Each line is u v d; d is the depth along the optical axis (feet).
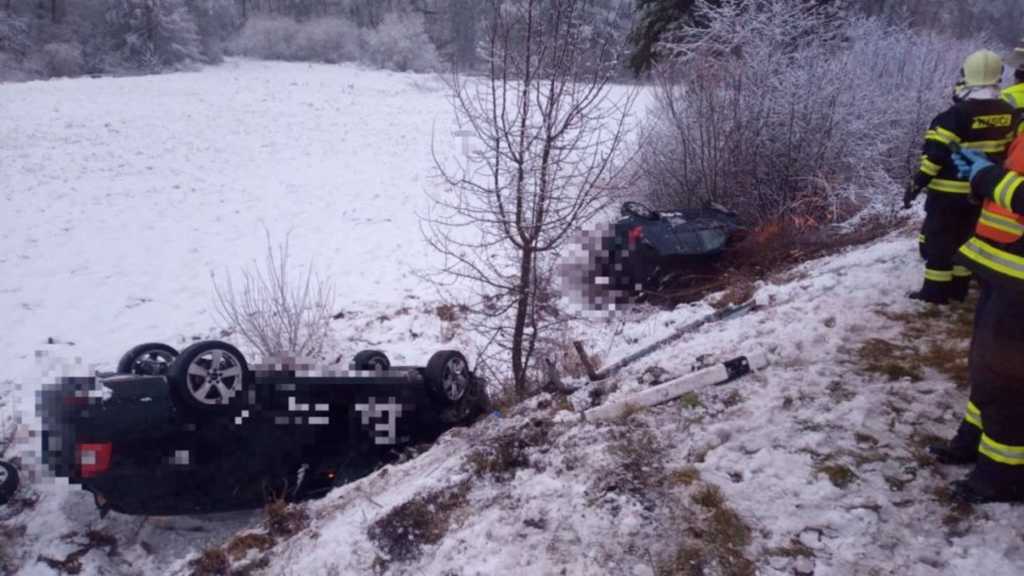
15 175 59.82
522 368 21.43
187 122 82.23
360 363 20.34
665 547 11.73
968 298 18.94
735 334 18.83
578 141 19.72
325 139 77.92
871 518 11.74
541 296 21.08
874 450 13.24
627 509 12.52
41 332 33.86
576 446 14.56
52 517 18.47
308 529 14.25
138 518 18.42
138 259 44.19
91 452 15.61
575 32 19.26
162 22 157.99
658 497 12.75
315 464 18.74
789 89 37.40
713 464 13.38
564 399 17.58
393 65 152.87
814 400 14.85
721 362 16.52
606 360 21.27
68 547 17.72
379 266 43.37
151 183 60.49
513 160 19.54
